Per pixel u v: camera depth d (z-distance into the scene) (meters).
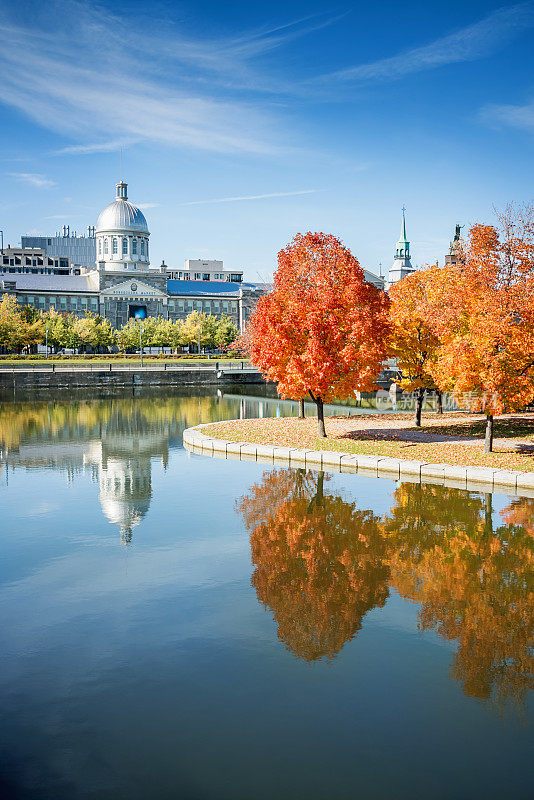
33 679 10.58
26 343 111.38
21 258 179.88
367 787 8.09
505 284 26.91
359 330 30.25
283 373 32.69
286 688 10.30
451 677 10.65
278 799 7.88
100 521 19.66
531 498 22.45
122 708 9.76
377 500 22.19
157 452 32.50
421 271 37.78
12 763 8.57
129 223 152.62
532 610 13.26
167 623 12.60
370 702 9.92
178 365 96.69
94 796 7.94
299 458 29.75
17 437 37.97
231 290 159.62
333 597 13.86
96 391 75.56
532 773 8.38
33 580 14.83
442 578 14.98
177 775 8.33
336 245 32.25
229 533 18.42
